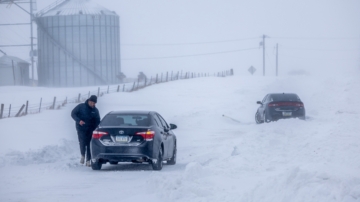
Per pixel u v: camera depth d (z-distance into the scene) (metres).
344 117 83.19
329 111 106.94
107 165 49.53
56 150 53.06
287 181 24.22
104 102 143.38
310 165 32.81
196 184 29.92
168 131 48.69
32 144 63.28
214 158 47.62
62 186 34.31
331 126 64.06
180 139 73.88
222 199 25.73
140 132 42.91
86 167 46.22
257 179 31.86
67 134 77.19
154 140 43.06
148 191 30.73
